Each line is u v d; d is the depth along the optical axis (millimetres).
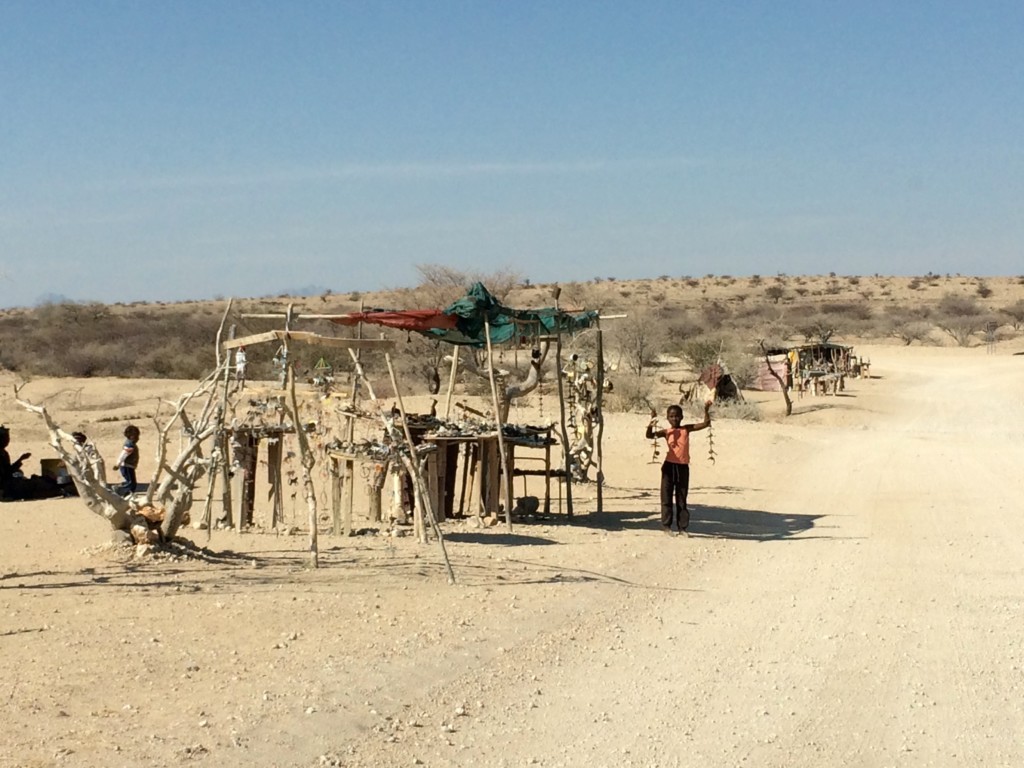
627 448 25500
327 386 15242
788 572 12055
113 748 5887
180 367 51906
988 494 19141
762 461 24172
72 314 75250
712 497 18625
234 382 15086
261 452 17391
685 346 52625
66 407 33781
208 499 12875
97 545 11852
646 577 11531
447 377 41312
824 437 30484
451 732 6574
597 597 10383
